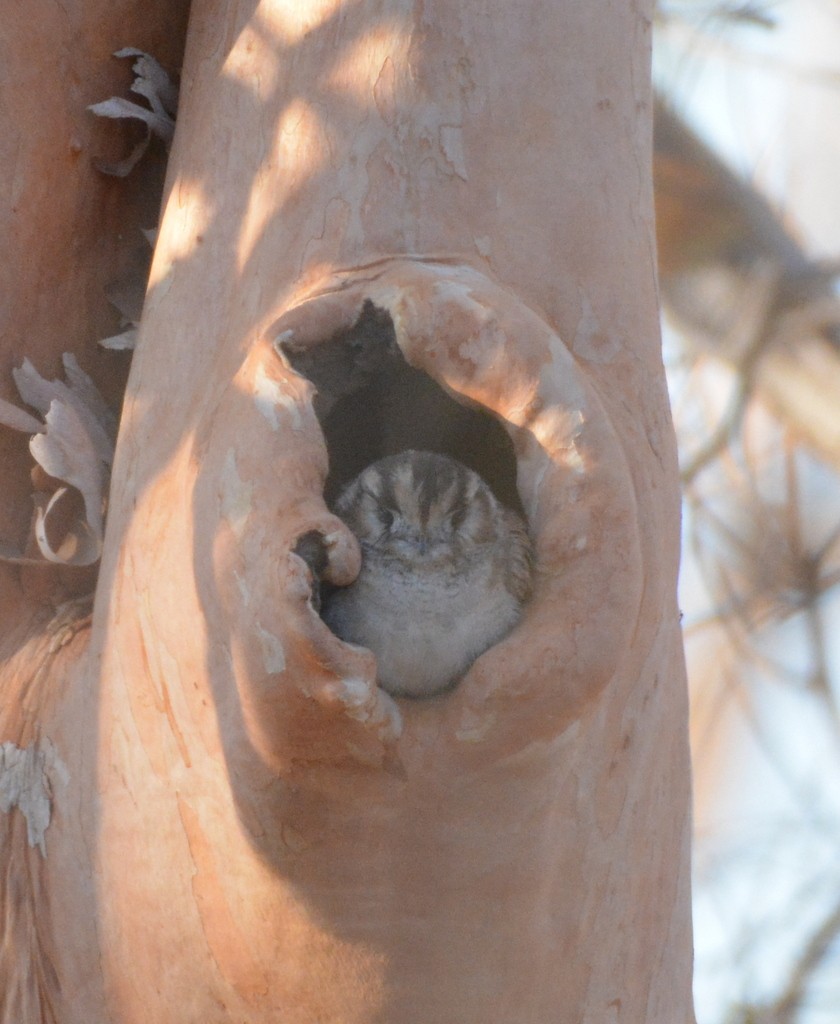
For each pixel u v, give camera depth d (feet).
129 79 36.17
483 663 24.17
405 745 24.03
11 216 34.55
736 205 59.88
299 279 29.17
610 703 27.50
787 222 61.05
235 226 31.27
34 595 34.30
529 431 26.07
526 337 26.35
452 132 30.01
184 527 27.20
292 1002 26.66
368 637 29.71
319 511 24.43
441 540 30.71
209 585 25.40
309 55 31.22
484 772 24.43
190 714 26.68
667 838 29.60
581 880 27.22
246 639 23.62
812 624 61.72
